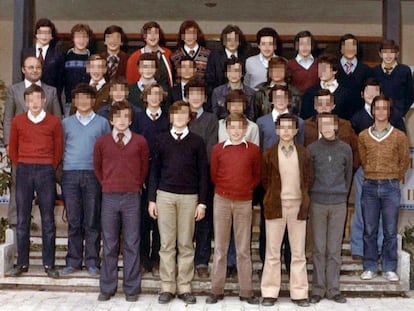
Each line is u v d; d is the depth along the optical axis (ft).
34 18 23.16
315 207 18.24
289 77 20.10
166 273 18.19
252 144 17.93
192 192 17.94
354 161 19.25
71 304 18.16
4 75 30.35
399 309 17.99
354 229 20.48
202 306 17.93
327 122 18.04
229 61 19.25
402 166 19.02
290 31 30.60
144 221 19.27
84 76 21.53
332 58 19.94
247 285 18.19
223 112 19.25
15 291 19.47
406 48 30.25
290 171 17.76
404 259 19.35
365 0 25.85
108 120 19.13
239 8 27.86
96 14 29.17
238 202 17.76
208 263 19.66
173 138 17.99
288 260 19.04
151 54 19.62
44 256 19.25
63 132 18.97
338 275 18.52
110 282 18.45
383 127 19.03
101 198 19.01
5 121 20.12
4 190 23.77
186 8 27.96
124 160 18.01
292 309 17.74
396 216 19.12
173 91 19.85
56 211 24.35
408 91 20.90
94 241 19.21
